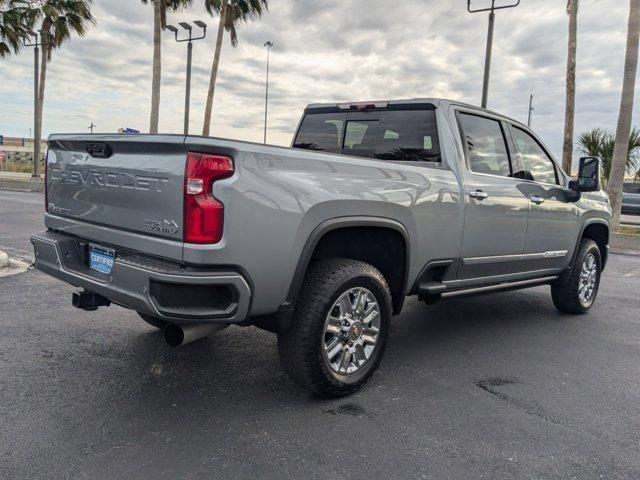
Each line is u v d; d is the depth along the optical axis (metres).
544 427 3.18
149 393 3.44
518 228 4.72
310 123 5.11
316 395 3.46
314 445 2.87
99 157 3.28
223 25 23.77
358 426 3.10
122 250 3.16
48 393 3.38
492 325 5.36
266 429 3.03
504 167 4.74
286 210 2.96
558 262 5.43
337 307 3.37
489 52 14.15
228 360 4.05
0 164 41.09
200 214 2.73
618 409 3.47
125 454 2.71
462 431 3.09
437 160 4.18
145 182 2.96
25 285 5.98
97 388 3.48
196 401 3.35
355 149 4.71
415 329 5.13
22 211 13.59
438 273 4.17
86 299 3.41
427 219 3.83
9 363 3.82
